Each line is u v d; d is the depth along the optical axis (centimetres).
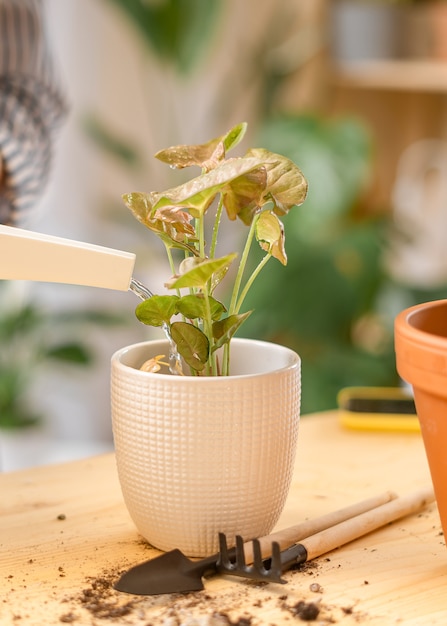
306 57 321
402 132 321
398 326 81
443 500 82
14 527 92
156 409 85
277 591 82
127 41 288
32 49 126
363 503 93
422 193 307
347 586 83
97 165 289
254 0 316
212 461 85
